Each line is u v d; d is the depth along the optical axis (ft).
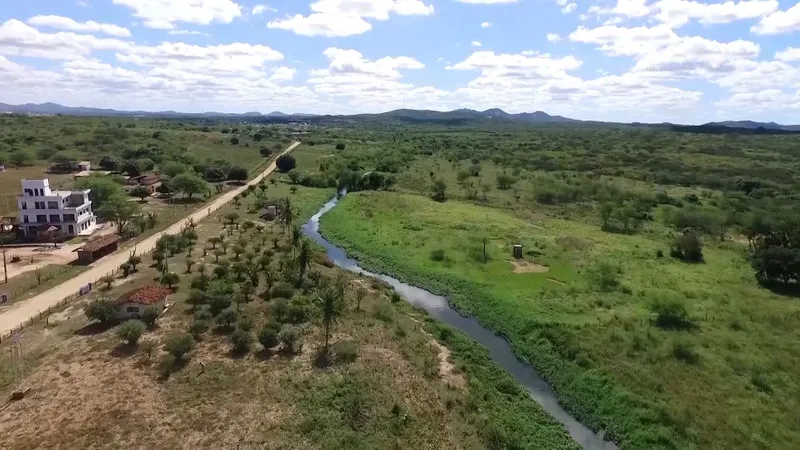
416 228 400.88
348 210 460.96
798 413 171.22
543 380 202.59
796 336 224.12
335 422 159.12
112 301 223.10
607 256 333.01
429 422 165.07
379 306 249.14
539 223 426.10
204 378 178.60
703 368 197.26
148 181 508.53
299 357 194.90
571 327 230.07
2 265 279.90
